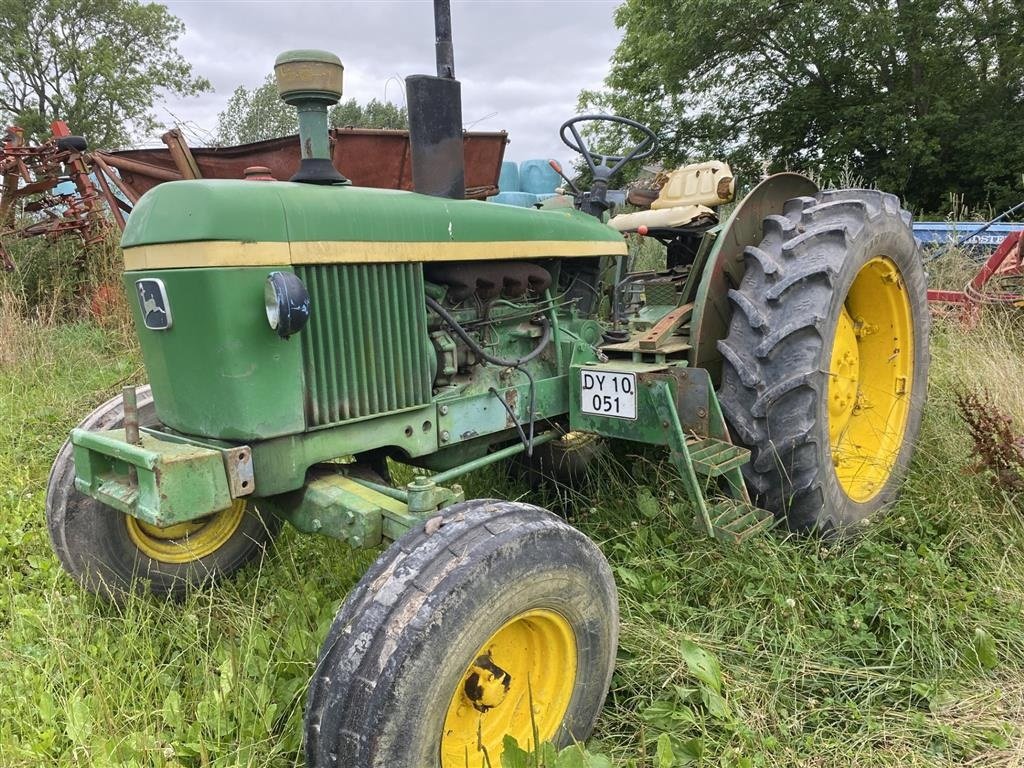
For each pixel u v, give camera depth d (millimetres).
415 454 2373
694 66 16297
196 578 2799
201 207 1847
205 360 1919
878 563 2807
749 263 2971
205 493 1871
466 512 1816
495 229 2510
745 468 2908
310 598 2520
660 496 3254
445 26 2420
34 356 6047
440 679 1573
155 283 1926
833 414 3408
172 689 2135
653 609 2572
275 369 1956
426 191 2465
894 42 14695
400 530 1917
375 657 1542
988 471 3213
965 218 12008
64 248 7609
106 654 2258
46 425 4730
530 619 1837
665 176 4910
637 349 2854
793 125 16156
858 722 2115
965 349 4707
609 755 1996
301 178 2209
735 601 2613
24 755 1871
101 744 1875
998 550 2875
